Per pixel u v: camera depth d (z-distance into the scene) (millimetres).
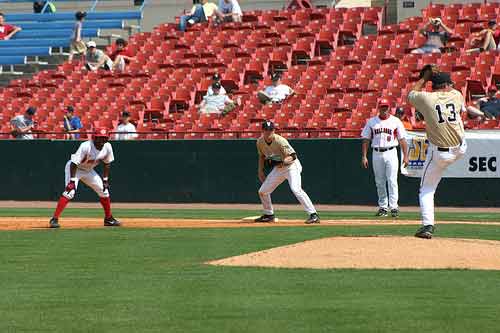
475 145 60094
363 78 72500
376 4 88500
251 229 41906
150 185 67938
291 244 33875
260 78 79000
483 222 46438
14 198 70750
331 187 63188
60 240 37688
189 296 23906
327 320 20750
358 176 62531
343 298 23391
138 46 86375
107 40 94312
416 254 29641
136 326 20359
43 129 75562
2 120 79438
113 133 68812
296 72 75625
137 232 41000
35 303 23156
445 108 33281
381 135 50375
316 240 32250
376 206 62031
